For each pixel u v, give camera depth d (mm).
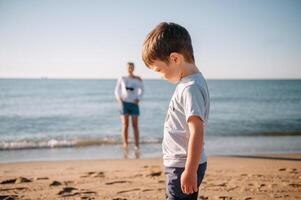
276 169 5246
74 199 3531
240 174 4820
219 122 15914
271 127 13859
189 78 1887
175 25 1907
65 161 6387
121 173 5004
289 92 58438
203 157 1957
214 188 3932
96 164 5977
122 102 7832
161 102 34844
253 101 35406
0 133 12836
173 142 1911
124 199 3498
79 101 36438
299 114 20203
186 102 1822
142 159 6590
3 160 7027
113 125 15453
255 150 8102
